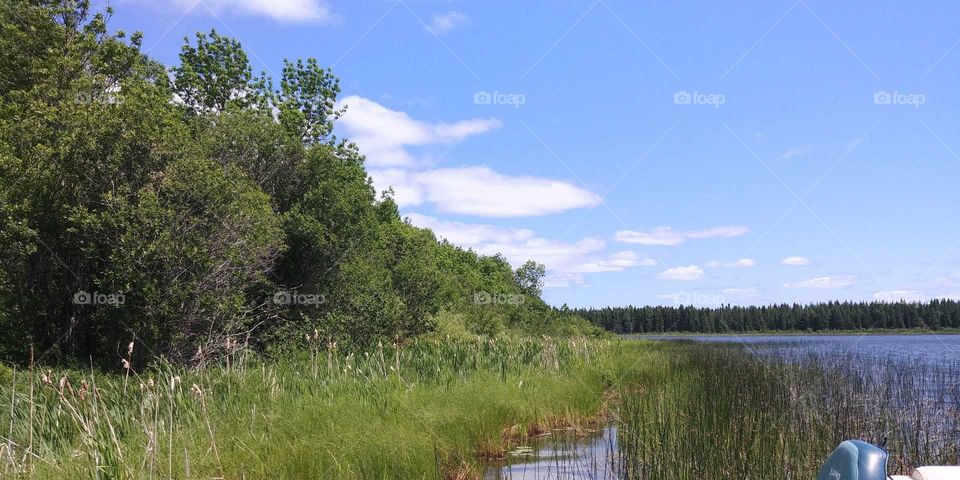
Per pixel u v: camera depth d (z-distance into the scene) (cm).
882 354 3025
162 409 923
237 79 2900
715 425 1009
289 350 1781
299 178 2362
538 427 1162
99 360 1541
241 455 751
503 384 1324
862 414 1131
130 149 1566
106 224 1474
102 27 1989
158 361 1447
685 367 1908
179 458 719
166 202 1521
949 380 1702
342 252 2312
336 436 819
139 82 1903
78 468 670
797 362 1997
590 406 1341
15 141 1493
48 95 1677
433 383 1277
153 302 1470
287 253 2195
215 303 1574
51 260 1519
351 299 2216
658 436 954
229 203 1612
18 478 643
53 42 1895
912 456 903
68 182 1498
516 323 4566
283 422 880
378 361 1395
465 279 4734
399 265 2834
